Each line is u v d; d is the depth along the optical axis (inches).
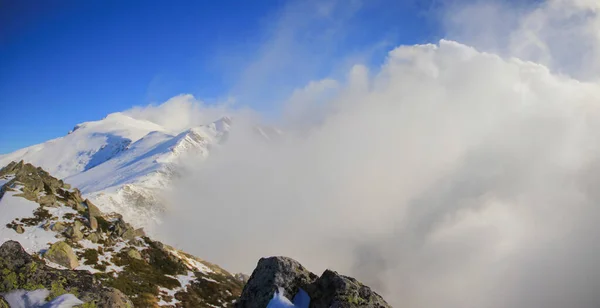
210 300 2439.7
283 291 766.5
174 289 2395.4
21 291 648.4
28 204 2743.6
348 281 783.1
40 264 711.1
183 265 2906.0
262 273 807.7
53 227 2524.6
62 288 677.3
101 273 2212.1
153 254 2844.5
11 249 703.1
